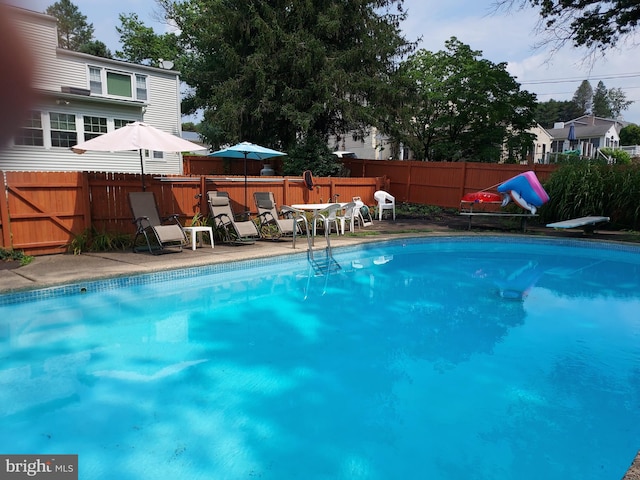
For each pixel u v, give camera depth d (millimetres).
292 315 5527
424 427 3117
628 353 4426
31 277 5762
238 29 17734
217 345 4543
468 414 3285
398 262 8727
